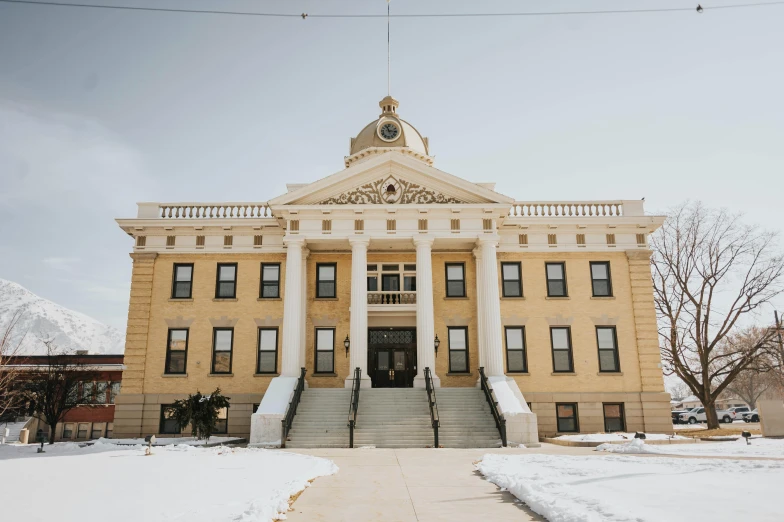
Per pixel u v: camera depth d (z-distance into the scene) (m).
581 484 10.82
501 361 29.67
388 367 32.38
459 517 9.10
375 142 41.81
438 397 27.83
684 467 13.23
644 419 31.00
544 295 32.47
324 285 32.75
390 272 33.16
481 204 30.73
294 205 30.67
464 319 32.25
